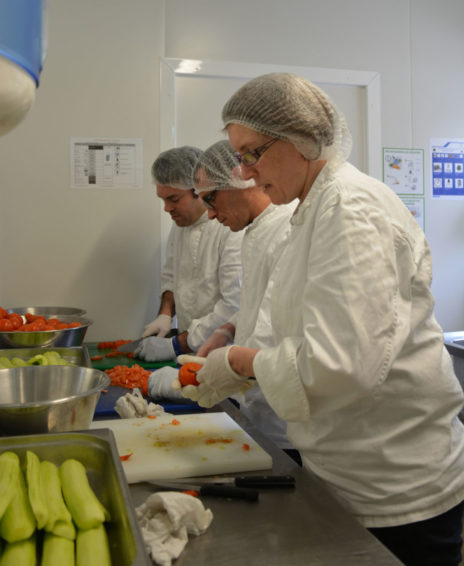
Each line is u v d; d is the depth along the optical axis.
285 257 1.00
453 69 2.76
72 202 2.38
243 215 1.42
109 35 2.36
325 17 2.57
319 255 0.79
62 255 2.38
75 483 0.68
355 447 0.88
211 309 2.03
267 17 2.50
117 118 2.39
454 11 2.75
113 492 0.67
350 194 0.80
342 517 0.74
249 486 0.83
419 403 0.90
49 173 2.35
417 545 0.89
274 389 0.79
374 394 0.87
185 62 2.42
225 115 0.94
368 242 0.76
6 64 0.48
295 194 0.97
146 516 0.69
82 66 2.35
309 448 0.94
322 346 0.73
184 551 0.66
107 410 1.24
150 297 2.47
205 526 0.70
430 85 2.73
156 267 2.47
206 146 2.49
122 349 1.97
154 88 2.41
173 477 0.87
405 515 0.88
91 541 0.59
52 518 0.60
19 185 2.32
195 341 1.80
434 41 2.73
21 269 2.35
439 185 2.77
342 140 0.96
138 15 2.38
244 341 1.36
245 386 0.99
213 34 2.46
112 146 2.39
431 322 0.95
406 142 2.71
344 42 2.60
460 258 2.83
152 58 2.41
